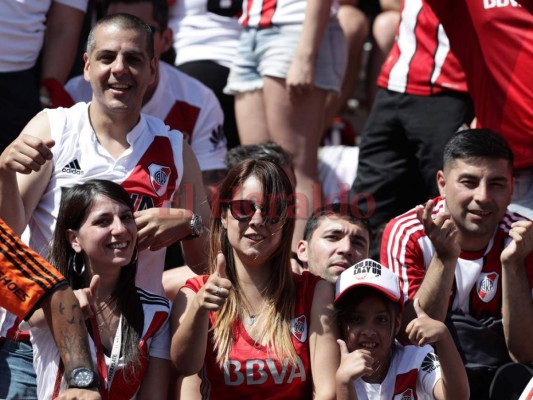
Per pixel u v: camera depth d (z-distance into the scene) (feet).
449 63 72.90
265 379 51.93
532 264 59.77
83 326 48.60
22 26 71.87
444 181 62.18
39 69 75.92
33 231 56.59
